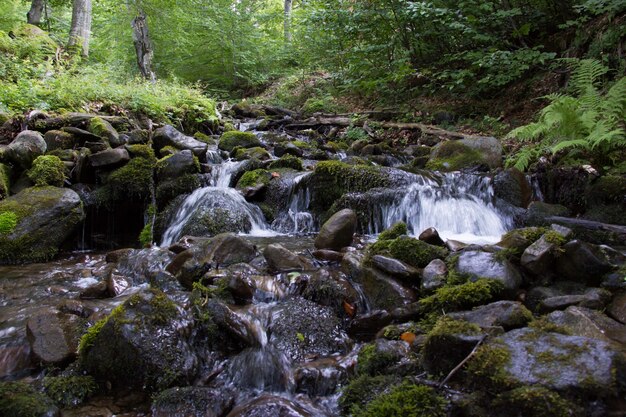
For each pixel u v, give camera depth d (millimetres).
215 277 3506
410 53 10102
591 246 3285
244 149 7656
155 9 13609
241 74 17453
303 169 6816
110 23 15102
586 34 7988
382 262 3477
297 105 13773
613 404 1844
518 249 3467
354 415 2219
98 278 4195
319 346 2898
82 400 2471
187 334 2787
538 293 3037
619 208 5277
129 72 13953
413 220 5633
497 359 2096
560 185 5895
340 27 10664
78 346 2836
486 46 9242
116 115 7855
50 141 6117
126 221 6070
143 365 2547
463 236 5305
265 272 3785
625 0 6773
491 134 8148
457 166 6809
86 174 5906
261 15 17578
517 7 8828
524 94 8711
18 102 6793
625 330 2463
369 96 11781
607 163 5879
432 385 2209
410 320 3088
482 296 2914
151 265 4211
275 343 2885
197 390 2428
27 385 2477
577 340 2100
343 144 8992
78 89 7801
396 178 6016
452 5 9164
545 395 1854
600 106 5848
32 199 5059
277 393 2545
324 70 15086
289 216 5922
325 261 4082
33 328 2908
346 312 3314
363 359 2627
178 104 9492
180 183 6016
